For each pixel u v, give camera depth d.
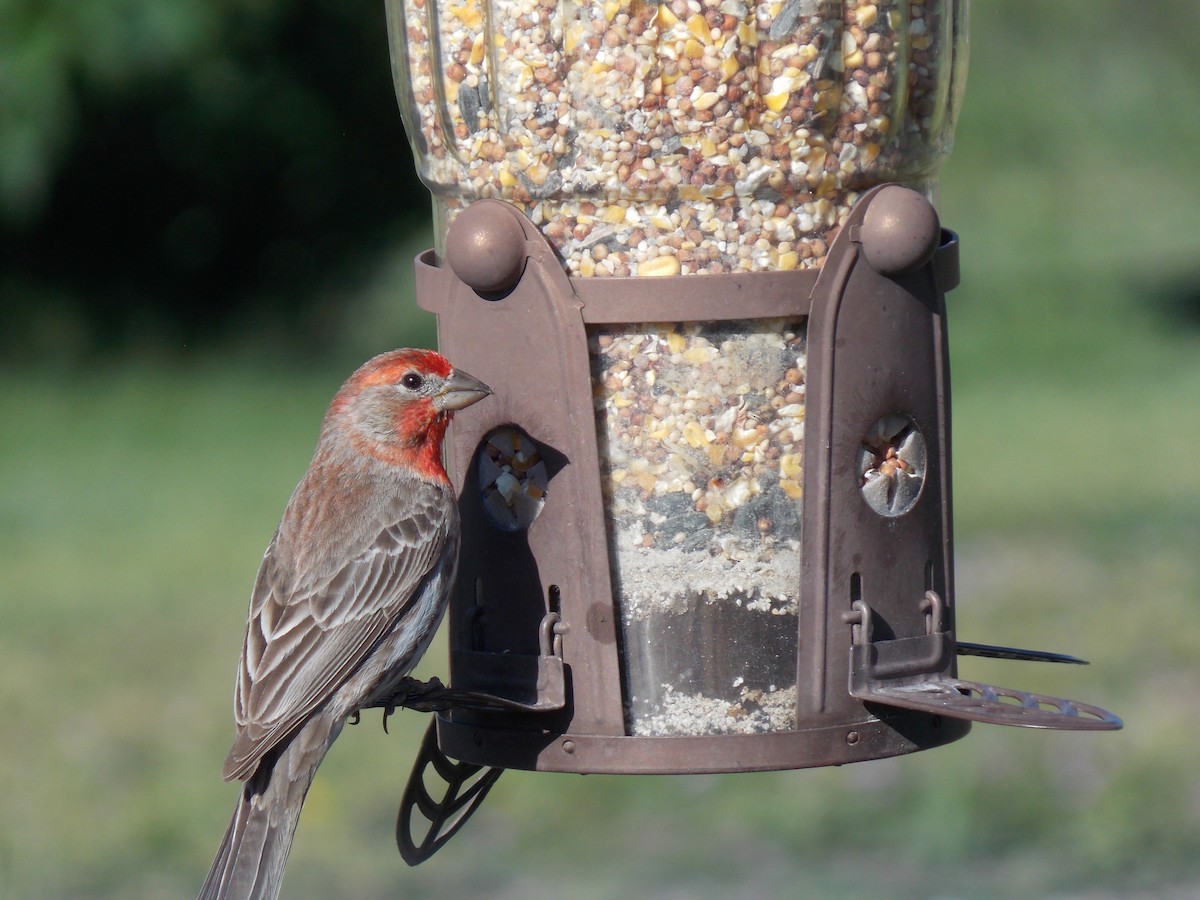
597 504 7.04
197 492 23.34
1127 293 34.53
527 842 13.01
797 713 7.06
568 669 7.13
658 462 7.14
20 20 27.97
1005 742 14.10
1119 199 37.78
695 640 7.16
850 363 7.01
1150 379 29.19
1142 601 17.12
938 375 7.27
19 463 25.47
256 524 21.42
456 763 8.12
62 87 28.12
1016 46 37.78
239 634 16.84
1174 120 37.44
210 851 12.76
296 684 7.66
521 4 7.04
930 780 13.58
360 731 14.73
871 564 7.09
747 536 7.16
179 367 32.28
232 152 33.22
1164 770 13.43
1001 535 19.95
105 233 33.94
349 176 33.81
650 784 13.80
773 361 7.11
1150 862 12.38
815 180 7.02
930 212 7.02
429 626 7.70
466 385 7.29
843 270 7.00
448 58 7.30
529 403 7.14
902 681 7.14
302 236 34.44
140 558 19.80
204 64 31.12
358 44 32.56
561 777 13.86
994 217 37.47
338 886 12.29
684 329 7.09
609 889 12.14
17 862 12.55
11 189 28.47
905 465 7.23
